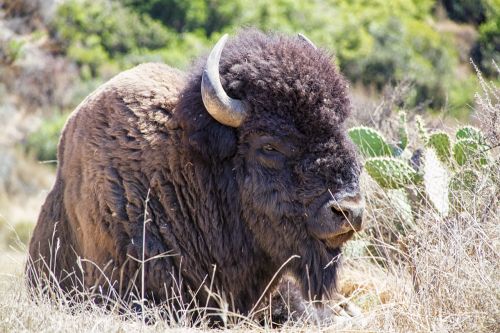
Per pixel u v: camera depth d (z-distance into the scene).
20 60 103.81
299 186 19.20
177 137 20.14
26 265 22.80
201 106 19.62
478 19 101.88
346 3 114.56
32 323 15.99
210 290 19.80
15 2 110.94
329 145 19.02
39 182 85.75
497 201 21.20
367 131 25.19
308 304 20.52
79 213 20.64
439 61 92.44
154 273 19.66
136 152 20.11
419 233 20.95
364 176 25.31
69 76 102.81
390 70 90.44
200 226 20.20
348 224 18.72
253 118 19.47
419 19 108.00
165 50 103.06
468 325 16.88
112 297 19.56
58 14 110.12
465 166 22.42
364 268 23.80
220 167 20.08
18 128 95.38
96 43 106.44
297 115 19.19
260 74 19.50
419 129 24.84
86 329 15.92
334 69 20.06
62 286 21.44
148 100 20.59
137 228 19.80
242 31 21.14
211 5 108.56
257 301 20.50
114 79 21.69
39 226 22.58
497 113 23.44
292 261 19.78
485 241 19.05
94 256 20.19
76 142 21.11
